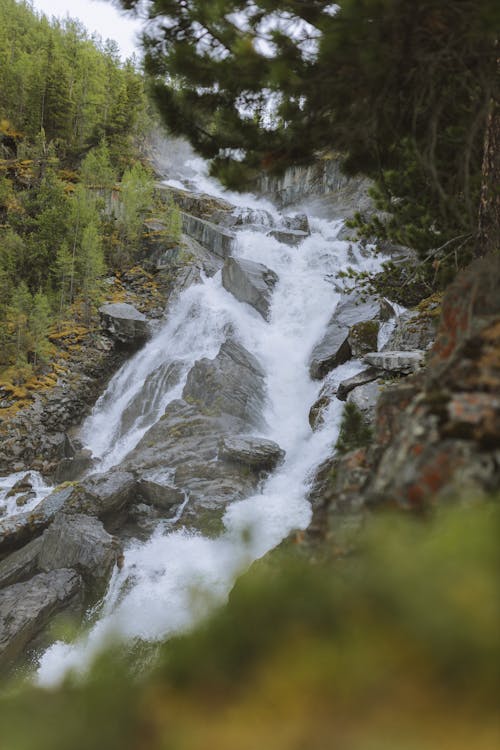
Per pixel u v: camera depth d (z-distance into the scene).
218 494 18.12
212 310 31.58
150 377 28.97
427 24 5.11
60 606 14.13
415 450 2.78
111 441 27.34
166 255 39.88
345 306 27.44
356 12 4.87
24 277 36.56
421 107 7.06
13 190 45.12
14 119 58.03
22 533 17.86
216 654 1.62
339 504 3.45
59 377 30.19
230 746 1.31
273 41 6.02
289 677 1.42
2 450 25.89
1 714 1.58
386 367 15.69
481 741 1.10
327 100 6.46
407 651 1.32
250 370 25.77
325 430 20.59
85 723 1.52
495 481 2.40
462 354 3.42
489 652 1.21
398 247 33.56
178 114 7.62
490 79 5.91
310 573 1.82
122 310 33.34
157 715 1.52
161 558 16.17
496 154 7.44
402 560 1.51
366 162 9.68
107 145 57.16
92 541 15.86
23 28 77.81
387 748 1.14
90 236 35.94
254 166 7.85
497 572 1.38
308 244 39.06
